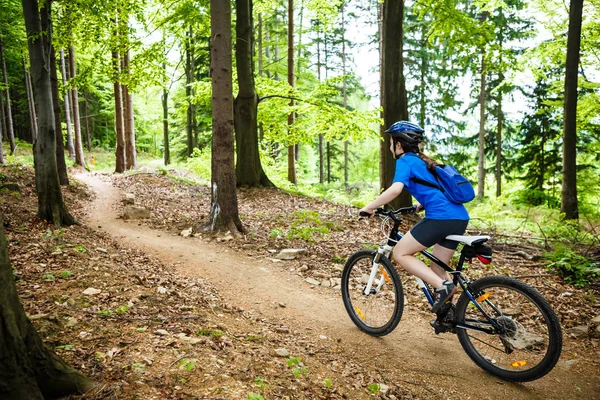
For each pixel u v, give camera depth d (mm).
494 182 26047
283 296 5164
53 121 7930
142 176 17359
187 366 2727
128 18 12211
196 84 15688
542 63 14438
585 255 6500
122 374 2604
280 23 25031
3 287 2109
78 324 3334
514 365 3305
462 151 23094
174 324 3615
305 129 16750
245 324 4055
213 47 8070
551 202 18594
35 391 2115
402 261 3496
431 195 3346
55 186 7961
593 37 13664
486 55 12484
